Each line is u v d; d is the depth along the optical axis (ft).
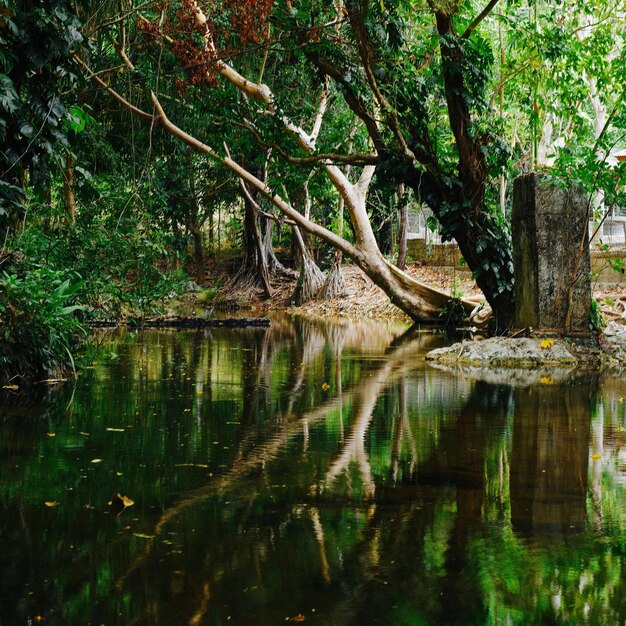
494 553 10.01
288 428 18.40
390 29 36.63
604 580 9.16
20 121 24.57
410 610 8.31
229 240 113.91
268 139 39.22
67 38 24.72
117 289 38.75
